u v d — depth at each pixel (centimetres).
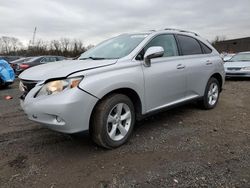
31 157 343
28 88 355
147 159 333
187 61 487
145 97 396
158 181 281
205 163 320
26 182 284
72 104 310
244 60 1228
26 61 1478
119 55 399
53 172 304
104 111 342
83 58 442
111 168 311
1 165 322
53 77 326
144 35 440
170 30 485
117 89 358
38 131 442
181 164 318
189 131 438
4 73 980
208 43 587
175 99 463
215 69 572
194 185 273
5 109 612
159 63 424
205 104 565
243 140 396
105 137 347
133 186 273
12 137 415
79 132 324
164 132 432
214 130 444
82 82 320
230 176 289
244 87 949
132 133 427
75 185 277
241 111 574
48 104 315
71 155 347
